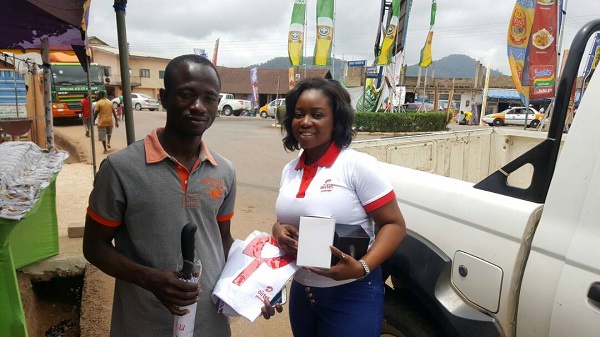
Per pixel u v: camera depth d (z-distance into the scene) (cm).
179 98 143
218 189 156
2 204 214
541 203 171
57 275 361
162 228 144
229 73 4609
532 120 2809
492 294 172
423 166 347
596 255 140
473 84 4016
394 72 1978
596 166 147
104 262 143
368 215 175
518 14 1059
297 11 1894
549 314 152
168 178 144
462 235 186
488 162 408
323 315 180
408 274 204
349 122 177
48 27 423
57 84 1669
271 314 157
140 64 4769
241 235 498
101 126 1096
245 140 1452
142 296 150
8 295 214
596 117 150
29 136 957
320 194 171
